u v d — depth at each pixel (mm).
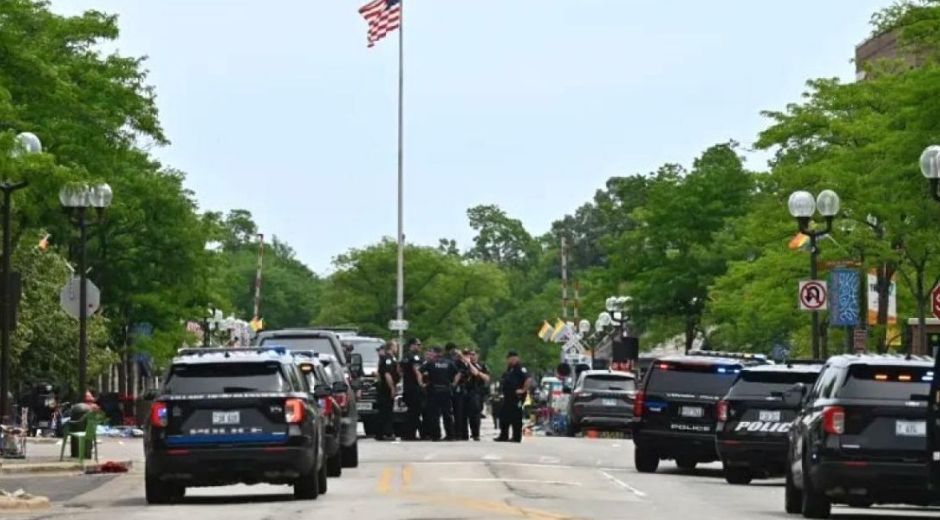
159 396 60531
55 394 137625
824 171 118688
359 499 62625
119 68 116188
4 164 83000
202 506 60125
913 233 109375
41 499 61500
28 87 99312
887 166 101250
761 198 182750
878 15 115375
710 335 189375
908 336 131625
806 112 127000
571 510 58125
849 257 119000
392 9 173125
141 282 152250
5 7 101938
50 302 138125
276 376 61062
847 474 54344
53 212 130750
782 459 74250
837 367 56156
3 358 86188
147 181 147500
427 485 70688
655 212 189250
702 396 84938
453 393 115125
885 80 124312
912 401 54438
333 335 103938
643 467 86312
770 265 133125
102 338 144000
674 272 186750
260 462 60125
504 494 65500
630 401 135750
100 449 102500
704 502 64562
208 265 157000
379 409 114625
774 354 145375
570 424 137125
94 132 107500
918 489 54281
